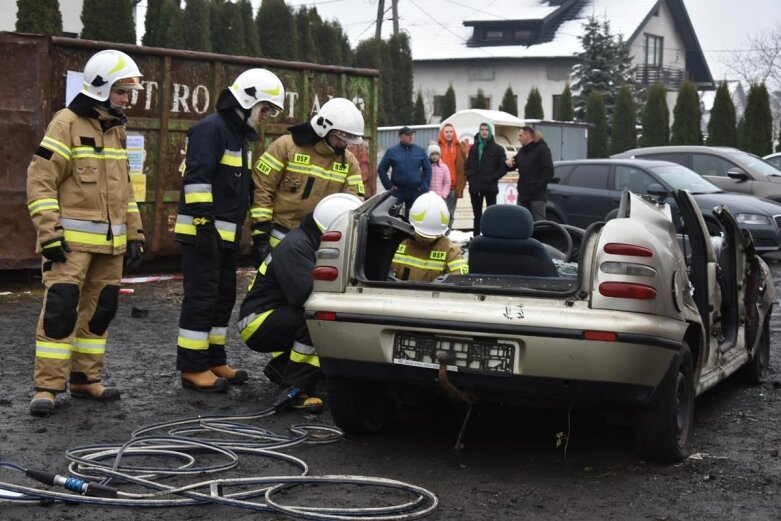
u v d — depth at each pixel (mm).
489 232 6254
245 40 25766
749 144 34406
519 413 6664
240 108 7062
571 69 53406
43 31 19547
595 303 4996
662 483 5219
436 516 4656
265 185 7438
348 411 5863
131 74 6426
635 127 38344
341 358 5449
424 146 26516
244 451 5594
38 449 5602
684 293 5496
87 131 6391
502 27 55656
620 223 5113
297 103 14055
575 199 17359
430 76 56312
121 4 21938
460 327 5125
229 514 4621
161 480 5145
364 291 5457
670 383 5309
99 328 6723
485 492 5043
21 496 4703
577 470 5441
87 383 6746
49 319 6305
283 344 6832
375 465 5496
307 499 4863
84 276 6426
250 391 7238
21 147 11438
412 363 5270
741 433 6312
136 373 7648
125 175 6660
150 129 12625
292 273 6594
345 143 7445
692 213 6473
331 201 6703
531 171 16266
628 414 5598
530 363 5039
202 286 7047
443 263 6801
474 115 22375
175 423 6121
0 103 11320
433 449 5824
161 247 12836
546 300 5078
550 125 26750
